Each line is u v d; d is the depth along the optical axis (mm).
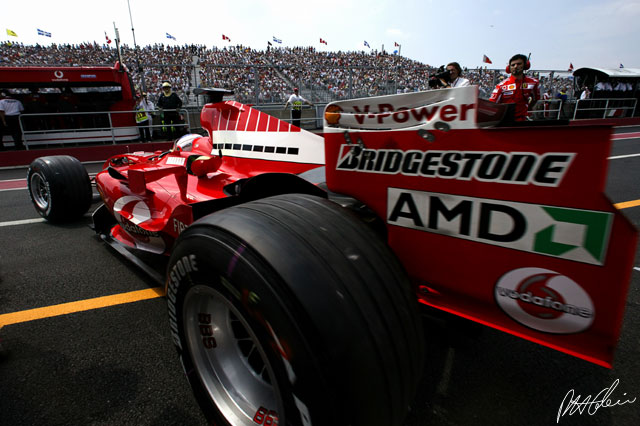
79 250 3246
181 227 2047
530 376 1693
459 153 1137
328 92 12508
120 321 2164
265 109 10875
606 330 982
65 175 3725
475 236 1166
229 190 1901
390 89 13000
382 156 1331
